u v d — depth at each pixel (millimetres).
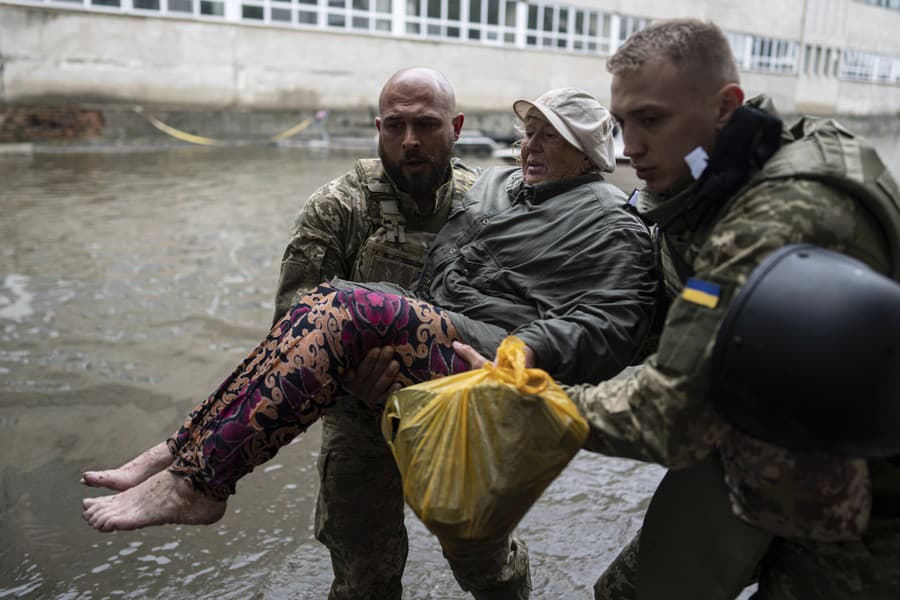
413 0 22922
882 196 1435
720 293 1457
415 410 1665
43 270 6984
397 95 2199
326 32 21484
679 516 1834
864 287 1332
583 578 2969
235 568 2980
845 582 1583
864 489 1466
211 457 1860
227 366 4867
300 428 1883
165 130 19469
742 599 2812
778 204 1435
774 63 33781
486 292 2061
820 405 1321
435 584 2941
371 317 1856
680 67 1512
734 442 1525
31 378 4578
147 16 18922
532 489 1576
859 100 39219
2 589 2781
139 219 9562
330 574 2955
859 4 37562
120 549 3064
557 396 1574
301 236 2328
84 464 3639
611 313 1884
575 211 2051
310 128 21594
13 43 17438
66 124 18188
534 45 25688
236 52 20266
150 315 5816
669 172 1603
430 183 2248
